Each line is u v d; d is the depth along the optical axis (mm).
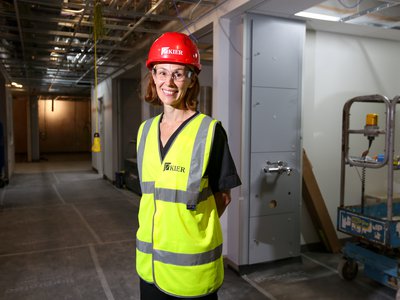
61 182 7156
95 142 2947
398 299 2090
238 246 2742
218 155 1108
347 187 3391
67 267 2883
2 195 5738
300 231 2965
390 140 2303
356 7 2762
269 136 2742
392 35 3281
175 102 1108
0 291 2463
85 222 4215
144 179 1156
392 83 3510
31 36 3908
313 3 2375
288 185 2850
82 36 3648
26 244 3428
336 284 2598
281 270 2828
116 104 6898
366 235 2463
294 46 2760
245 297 2396
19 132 12953
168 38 1090
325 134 3270
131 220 4324
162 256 1085
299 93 2822
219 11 2703
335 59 3236
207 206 1120
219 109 2809
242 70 2629
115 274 2756
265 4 2396
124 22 3650
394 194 3422
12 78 7383
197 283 1082
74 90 10219
